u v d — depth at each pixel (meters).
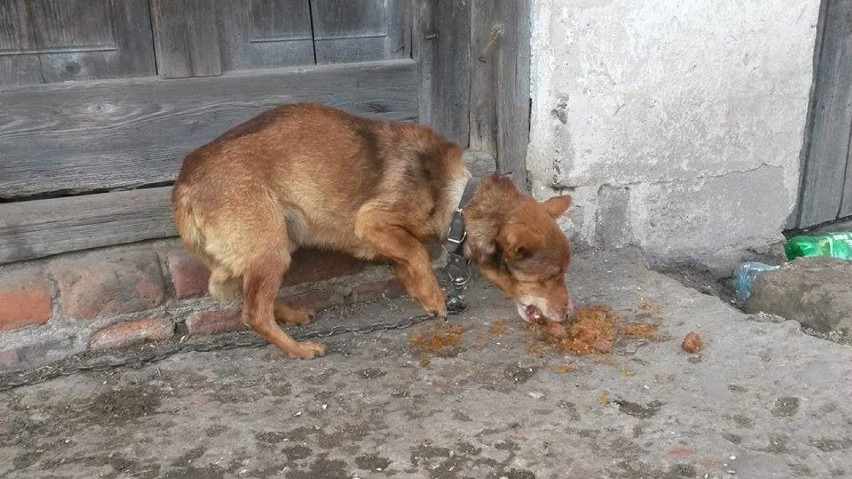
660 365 1.42
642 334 1.52
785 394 1.32
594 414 1.29
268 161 1.46
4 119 1.45
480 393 1.36
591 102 1.79
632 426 1.26
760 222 2.09
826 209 2.37
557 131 1.79
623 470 1.17
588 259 1.85
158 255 1.55
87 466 1.20
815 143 2.27
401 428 1.27
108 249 1.53
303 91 1.66
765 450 1.20
